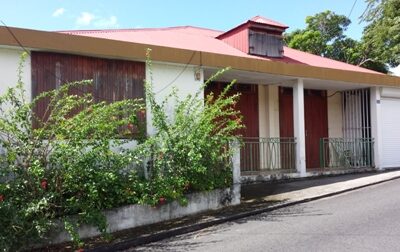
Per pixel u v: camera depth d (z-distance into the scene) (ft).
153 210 27.99
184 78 36.76
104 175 25.52
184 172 29.94
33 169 23.09
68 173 24.18
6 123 24.09
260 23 47.50
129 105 30.71
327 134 55.77
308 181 43.47
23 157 23.62
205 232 25.91
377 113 52.54
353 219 25.88
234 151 32.48
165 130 30.30
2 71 28.37
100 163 26.25
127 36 42.83
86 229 24.79
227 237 24.00
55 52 30.48
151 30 51.80
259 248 21.07
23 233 21.75
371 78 50.57
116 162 27.04
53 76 30.35
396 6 65.36
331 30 100.17
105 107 27.43
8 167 23.15
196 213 30.30
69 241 23.99
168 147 29.60
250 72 41.27
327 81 48.08
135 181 28.07
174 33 52.44
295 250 20.20
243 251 20.79
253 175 42.83
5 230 21.04
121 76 33.42
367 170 51.03
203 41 49.47
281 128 51.47
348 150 53.72
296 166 46.09
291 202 32.58
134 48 33.06
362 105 54.60
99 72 32.45
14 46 28.25
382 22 67.77
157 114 30.78
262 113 50.52
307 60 53.36
